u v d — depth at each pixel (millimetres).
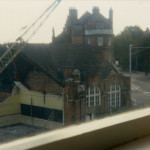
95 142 816
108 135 864
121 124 912
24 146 640
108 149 869
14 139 695
